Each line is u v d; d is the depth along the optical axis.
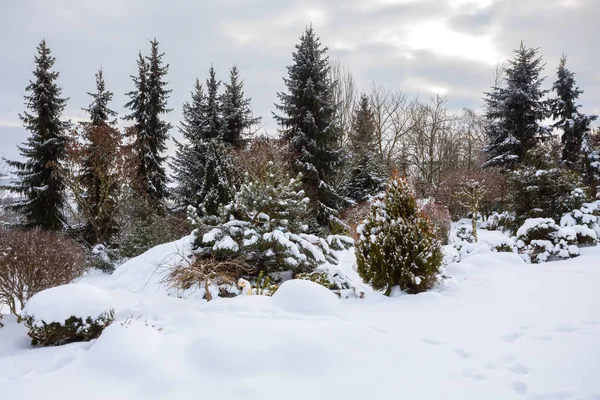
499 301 5.31
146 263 8.83
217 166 10.38
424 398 2.70
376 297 5.98
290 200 8.00
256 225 7.90
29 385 2.97
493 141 25.64
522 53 24.91
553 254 9.21
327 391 2.81
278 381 2.96
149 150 21.36
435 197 25.52
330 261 8.33
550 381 2.90
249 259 7.78
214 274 6.55
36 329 4.09
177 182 22.92
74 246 10.23
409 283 6.16
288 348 3.35
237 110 22.84
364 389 2.83
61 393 2.85
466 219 24.36
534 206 11.92
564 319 4.33
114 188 19.17
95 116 21.11
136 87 22.06
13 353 4.06
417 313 4.90
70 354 3.74
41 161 19.53
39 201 19.03
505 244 9.58
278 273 8.11
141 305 5.58
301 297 4.80
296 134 19.11
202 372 3.15
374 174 23.11
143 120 21.78
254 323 3.90
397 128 32.47
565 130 24.14
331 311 4.67
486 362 3.28
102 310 4.38
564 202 11.24
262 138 20.55
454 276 7.62
